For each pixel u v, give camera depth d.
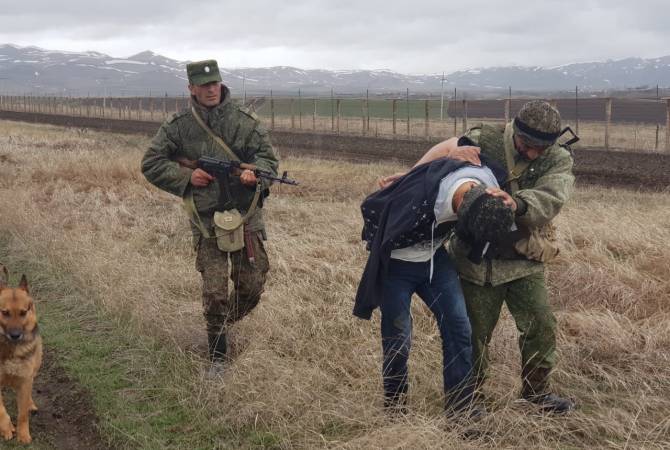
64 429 4.51
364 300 4.20
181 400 4.70
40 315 6.44
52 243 8.62
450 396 4.21
